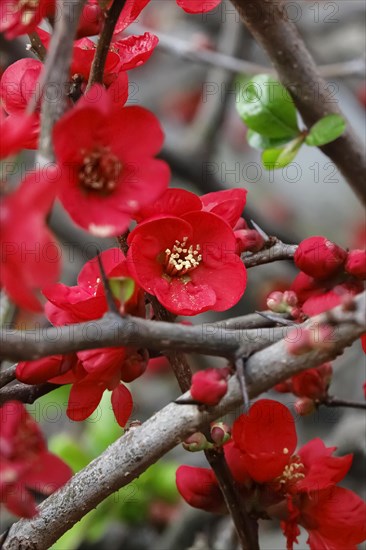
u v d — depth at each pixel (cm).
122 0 85
